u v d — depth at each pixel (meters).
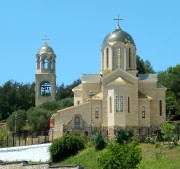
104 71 134.25
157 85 134.00
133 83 129.88
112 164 86.94
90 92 129.50
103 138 113.94
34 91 194.38
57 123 132.88
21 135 149.00
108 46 134.75
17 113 163.00
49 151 114.31
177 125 121.31
